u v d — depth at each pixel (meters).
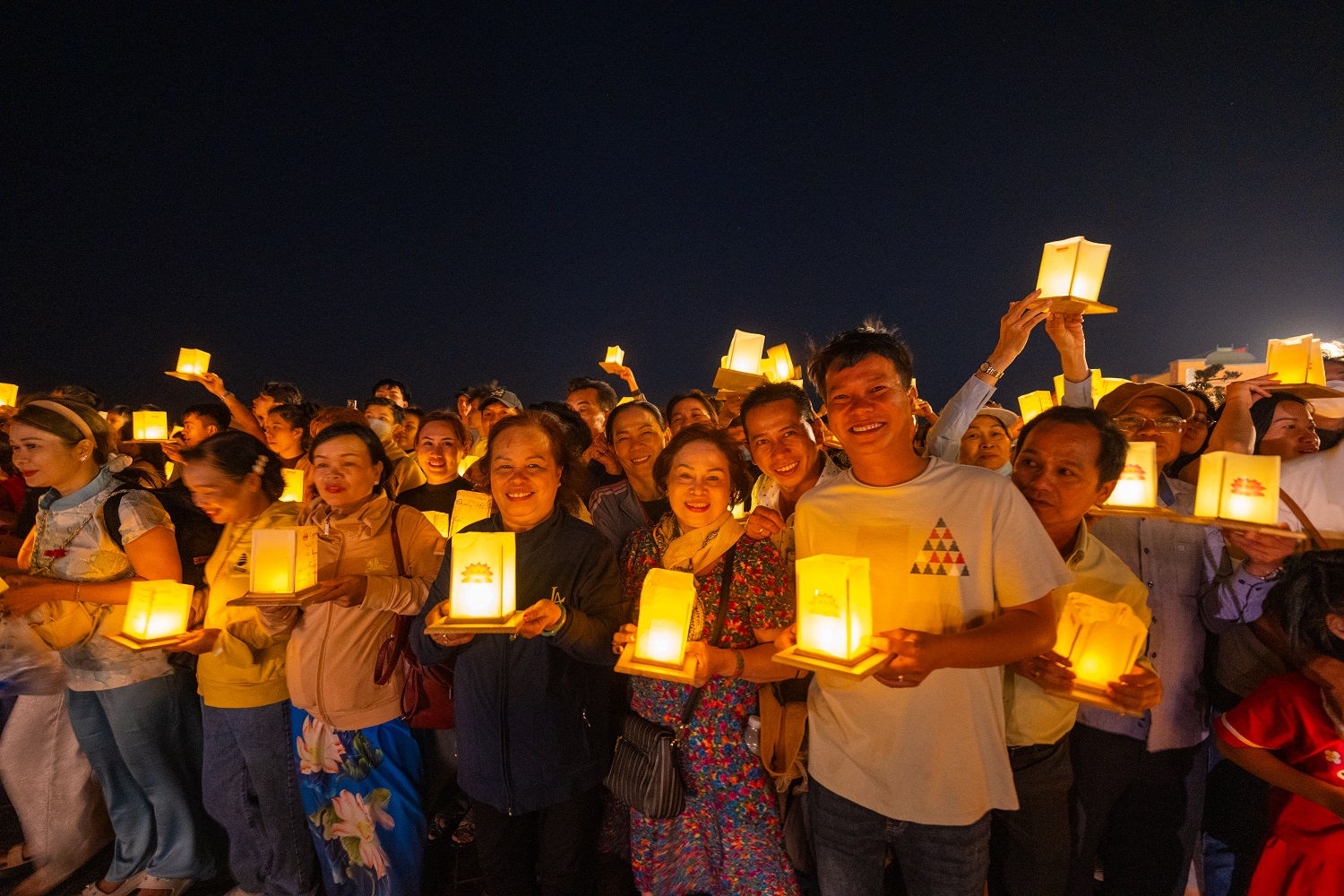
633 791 2.17
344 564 2.65
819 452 2.81
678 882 2.33
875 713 1.83
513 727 2.22
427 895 2.88
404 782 2.68
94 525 2.80
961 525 1.75
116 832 3.10
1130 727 2.23
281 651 2.74
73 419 2.82
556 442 2.41
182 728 3.02
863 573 1.60
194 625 2.82
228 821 2.84
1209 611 2.30
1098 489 2.02
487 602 2.04
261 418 6.22
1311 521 2.39
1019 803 2.04
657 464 2.44
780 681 2.28
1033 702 2.00
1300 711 1.78
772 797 2.24
